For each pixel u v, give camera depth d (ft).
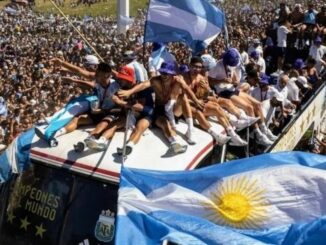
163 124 24.44
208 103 27.02
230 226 20.51
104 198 22.09
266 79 36.24
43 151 23.25
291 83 41.01
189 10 32.19
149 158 22.91
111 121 23.99
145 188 20.80
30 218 23.11
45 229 22.79
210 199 20.71
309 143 44.34
